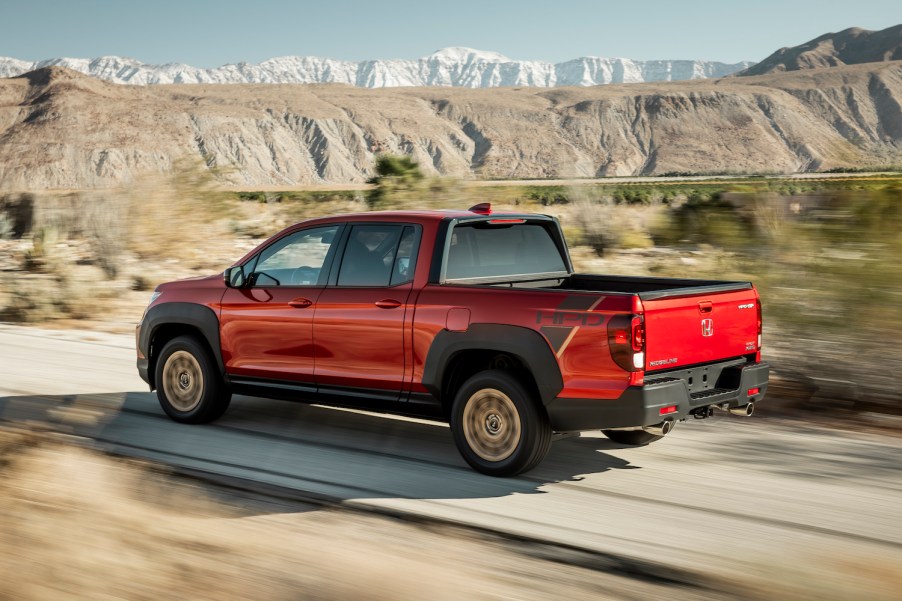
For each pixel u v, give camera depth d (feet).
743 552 16.42
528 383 21.20
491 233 23.79
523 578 15.07
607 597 14.33
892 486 20.63
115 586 13.26
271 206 117.91
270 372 24.80
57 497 17.57
